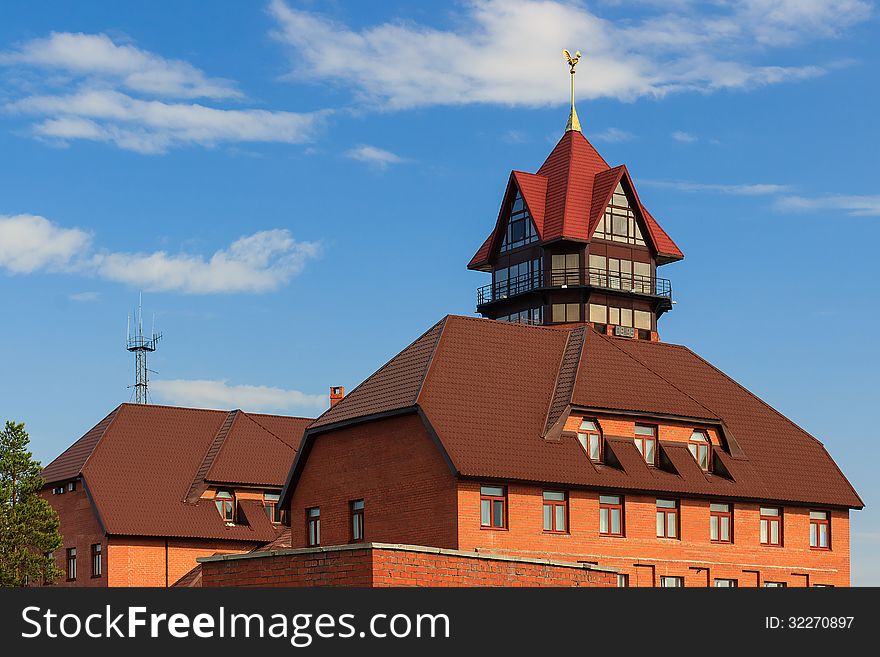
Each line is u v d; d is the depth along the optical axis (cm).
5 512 8606
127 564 9350
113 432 10050
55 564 9712
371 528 7600
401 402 7500
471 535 7075
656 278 12088
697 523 7894
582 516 7475
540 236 11788
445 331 7919
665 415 7962
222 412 10631
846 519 8512
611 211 11925
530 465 7325
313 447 8119
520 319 12088
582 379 7856
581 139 12331
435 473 7250
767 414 8688
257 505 9944
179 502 9725
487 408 7538
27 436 8900
